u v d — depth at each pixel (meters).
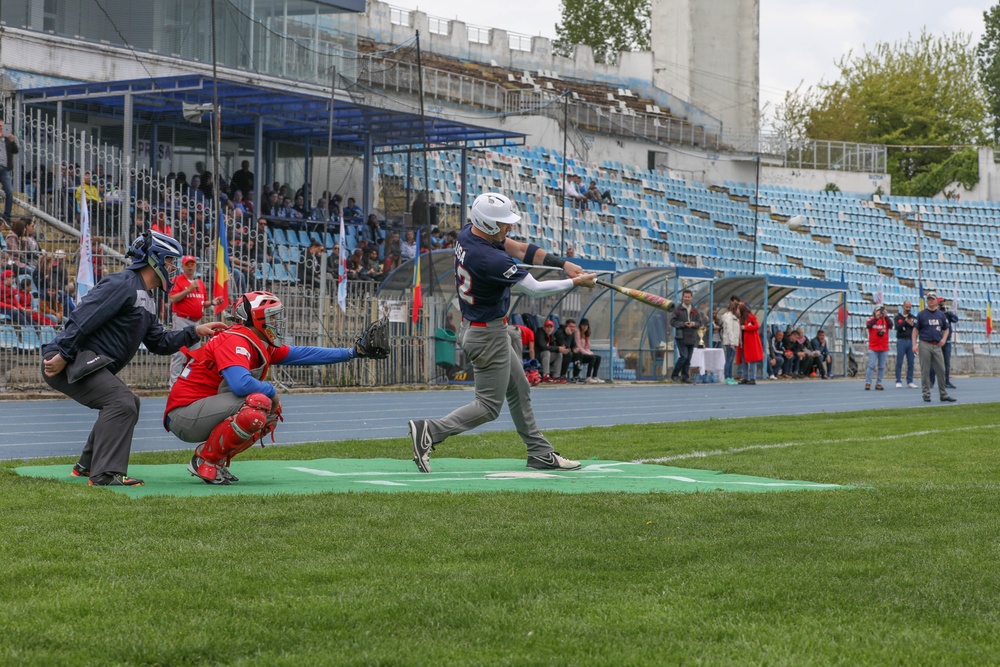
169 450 11.05
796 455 11.21
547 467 10.04
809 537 6.24
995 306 50.22
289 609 4.57
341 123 30.78
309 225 30.12
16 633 4.19
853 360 35.69
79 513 6.73
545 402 21.00
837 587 5.07
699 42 56.69
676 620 4.51
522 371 9.96
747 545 6.02
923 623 4.52
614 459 10.99
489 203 9.48
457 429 9.69
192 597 4.73
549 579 5.16
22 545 5.72
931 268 50.56
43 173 25.12
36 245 21.05
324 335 23.02
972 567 5.48
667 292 29.30
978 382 32.22
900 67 71.94
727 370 30.03
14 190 24.56
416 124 31.22
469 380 25.48
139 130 28.81
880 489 8.31
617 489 8.54
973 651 4.14
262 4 30.45
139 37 28.92
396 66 40.09
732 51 56.94
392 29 47.81
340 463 10.38
